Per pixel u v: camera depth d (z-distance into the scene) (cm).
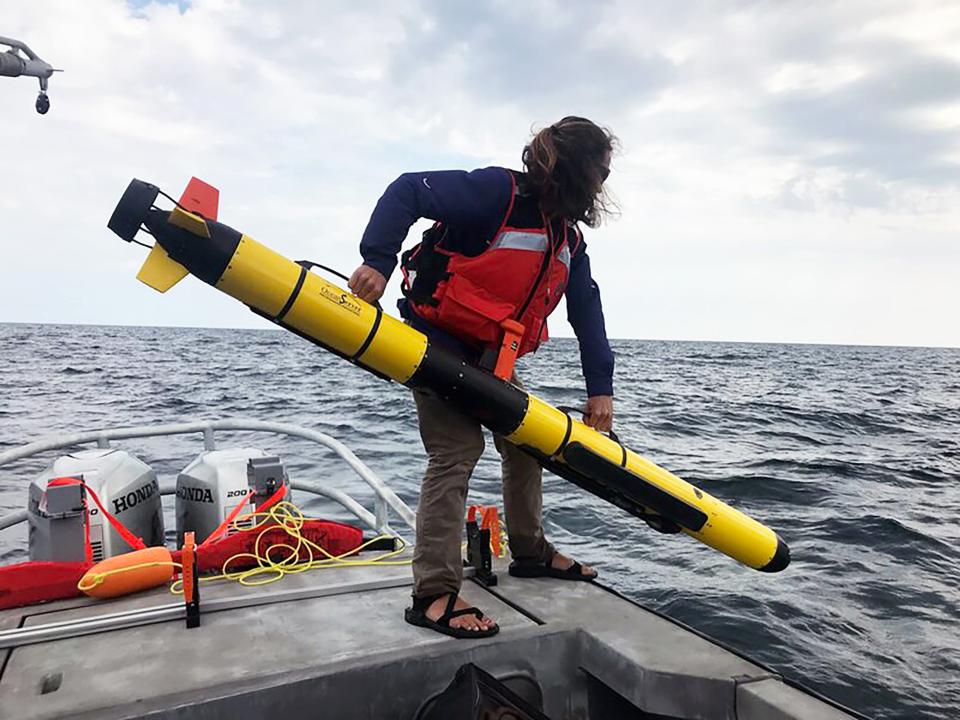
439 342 242
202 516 307
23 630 224
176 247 211
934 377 4838
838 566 577
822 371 5091
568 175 224
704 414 1805
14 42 459
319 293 217
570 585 280
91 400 1930
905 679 392
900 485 940
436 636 227
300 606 254
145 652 216
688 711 202
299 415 1590
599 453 243
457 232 232
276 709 192
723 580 532
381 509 368
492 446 1104
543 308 244
